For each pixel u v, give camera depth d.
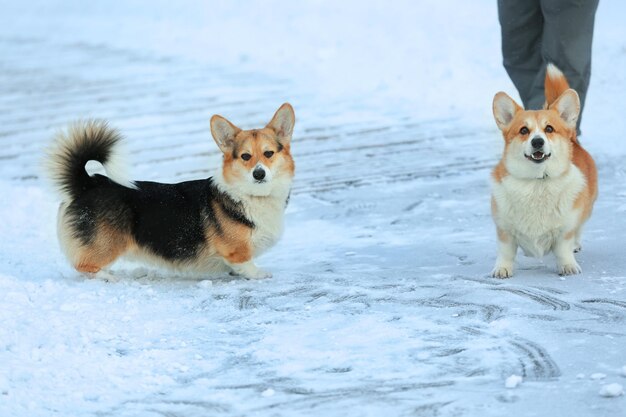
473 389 6.30
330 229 11.95
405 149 15.91
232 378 6.85
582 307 7.86
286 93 21.20
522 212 8.98
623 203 11.49
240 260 9.88
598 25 20.91
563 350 6.86
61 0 40.84
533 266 9.67
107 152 9.86
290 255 10.88
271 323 8.12
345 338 7.54
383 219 12.20
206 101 21.09
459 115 17.88
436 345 7.22
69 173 9.88
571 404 5.90
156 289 9.57
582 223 9.50
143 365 7.18
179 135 18.28
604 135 14.95
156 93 22.47
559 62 12.92
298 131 17.80
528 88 14.05
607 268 9.10
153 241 9.95
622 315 7.57
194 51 27.69
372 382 6.58
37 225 12.62
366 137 16.94
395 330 7.64
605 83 17.56
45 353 7.45
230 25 29.70
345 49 24.03
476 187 13.36
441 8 25.09
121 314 8.53
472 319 7.80
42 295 9.18
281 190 9.85
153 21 33.50
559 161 8.77
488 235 11.03
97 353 7.44
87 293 9.20
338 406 6.21
